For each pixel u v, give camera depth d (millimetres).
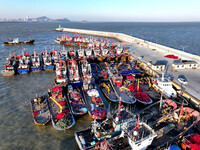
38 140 42281
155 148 36094
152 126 43375
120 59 120188
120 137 39594
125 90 66375
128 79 74750
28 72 90188
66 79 70375
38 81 79188
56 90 59812
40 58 111688
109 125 43250
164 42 189500
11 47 153250
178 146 38281
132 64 100000
